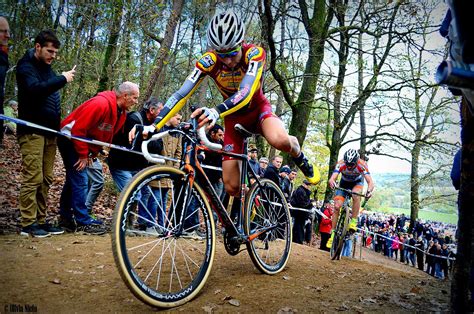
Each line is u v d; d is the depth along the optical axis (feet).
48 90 10.19
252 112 9.06
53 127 11.01
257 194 9.41
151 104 13.52
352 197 16.57
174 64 42.91
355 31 27.02
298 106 28.37
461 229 4.47
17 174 21.67
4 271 7.31
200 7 33.01
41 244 9.73
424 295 8.30
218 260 9.95
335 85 26.68
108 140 12.21
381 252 45.29
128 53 30.14
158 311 6.23
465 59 3.45
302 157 9.64
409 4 24.30
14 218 12.68
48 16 22.72
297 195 21.76
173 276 7.98
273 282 8.21
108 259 8.87
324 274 9.72
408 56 28.12
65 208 12.26
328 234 23.54
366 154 36.73
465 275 4.44
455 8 3.39
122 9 21.39
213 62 8.71
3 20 9.82
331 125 37.17
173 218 7.15
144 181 6.43
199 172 7.56
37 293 6.42
